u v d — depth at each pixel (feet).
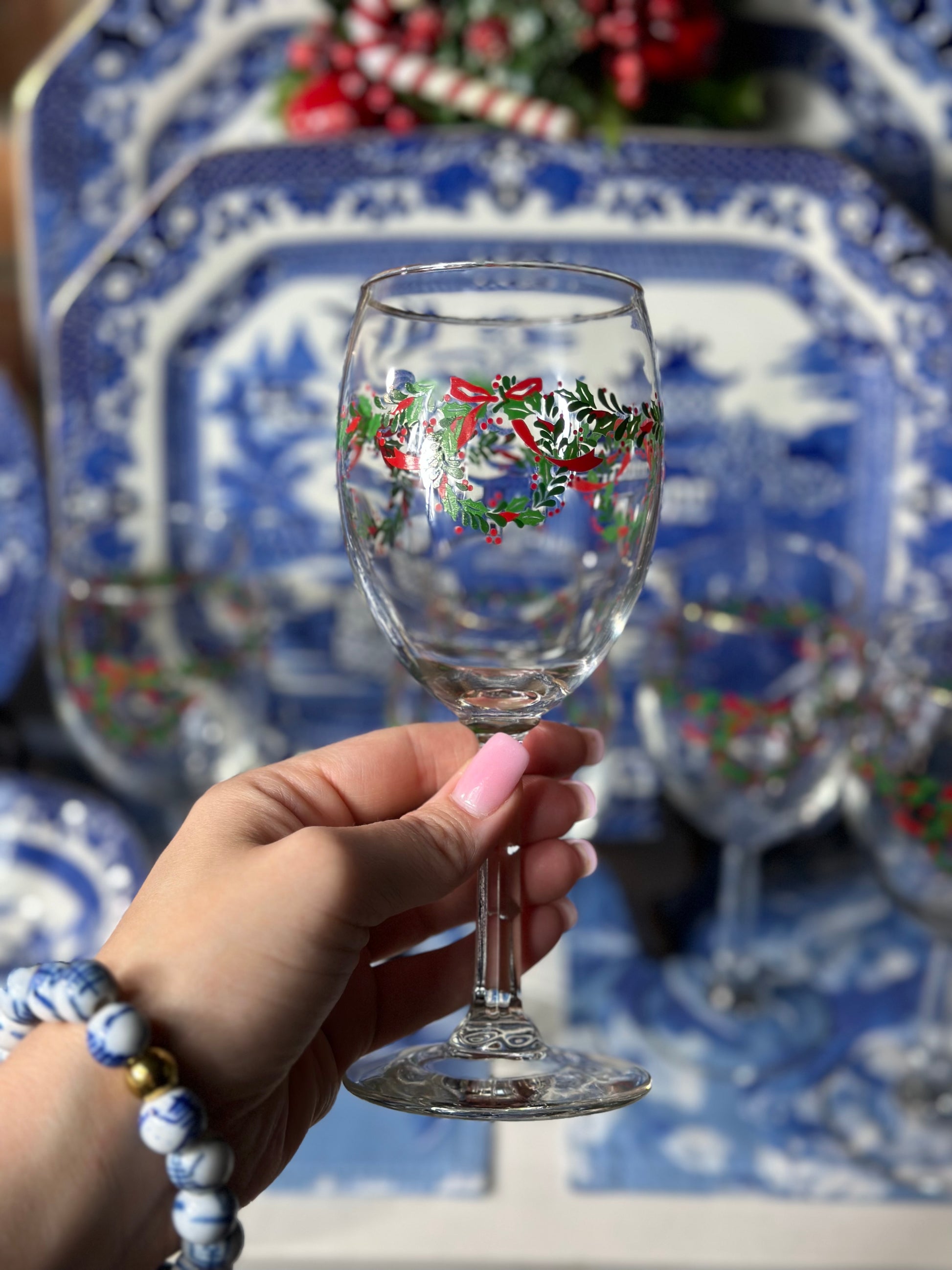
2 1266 1.04
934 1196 1.84
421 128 2.54
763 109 2.63
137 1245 1.14
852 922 2.64
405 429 1.17
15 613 2.72
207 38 2.57
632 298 1.24
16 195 2.94
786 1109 2.05
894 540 2.66
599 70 2.51
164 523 2.64
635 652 2.71
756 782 2.26
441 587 1.22
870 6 2.54
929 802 2.03
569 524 1.19
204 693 2.45
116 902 2.41
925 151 2.63
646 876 2.73
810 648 2.23
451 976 1.64
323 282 2.60
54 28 2.86
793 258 2.55
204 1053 1.11
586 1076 1.39
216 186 2.49
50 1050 1.10
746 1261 1.71
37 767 2.88
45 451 2.85
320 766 1.47
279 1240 1.74
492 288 1.29
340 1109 2.05
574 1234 1.76
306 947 1.12
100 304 2.53
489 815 1.31
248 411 2.67
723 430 2.65
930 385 2.55
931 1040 2.18
